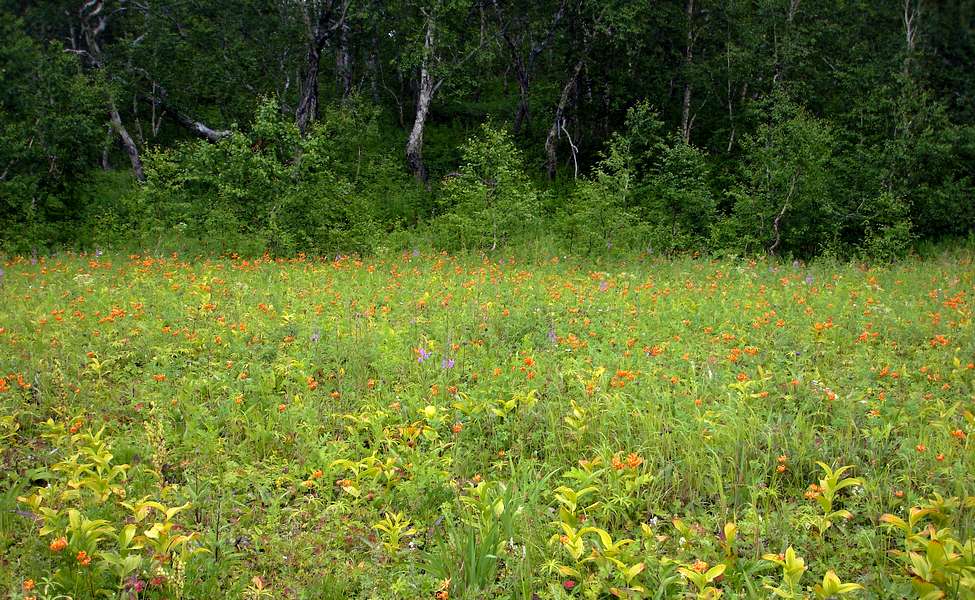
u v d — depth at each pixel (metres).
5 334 7.18
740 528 4.05
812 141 20.00
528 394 5.78
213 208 17.78
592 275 12.06
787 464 4.86
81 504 4.18
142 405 5.68
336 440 5.35
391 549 3.92
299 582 3.75
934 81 26.33
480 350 7.08
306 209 17.91
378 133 25.67
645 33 25.61
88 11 25.03
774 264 15.23
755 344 7.51
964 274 12.73
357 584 3.78
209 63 26.50
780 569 3.86
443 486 4.58
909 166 21.70
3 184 19.64
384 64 32.16
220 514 4.25
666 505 4.55
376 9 25.09
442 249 18.38
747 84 26.34
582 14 24.91
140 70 25.34
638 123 22.06
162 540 3.62
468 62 26.69
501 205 18.72
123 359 6.89
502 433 5.30
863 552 3.88
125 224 18.95
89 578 3.50
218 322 7.77
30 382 6.13
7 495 4.16
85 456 4.76
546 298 9.61
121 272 11.62
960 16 26.70
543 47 26.52
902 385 6.36
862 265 16.08
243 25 27.52
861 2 27.28
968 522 3.98
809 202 20.42
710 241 20.22
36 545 3.78
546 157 26.95
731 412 5.30
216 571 3.71
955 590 3.32
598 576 3.63
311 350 6.93
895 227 19.86
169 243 17.22
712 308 8.97
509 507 4.02
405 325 8.03
